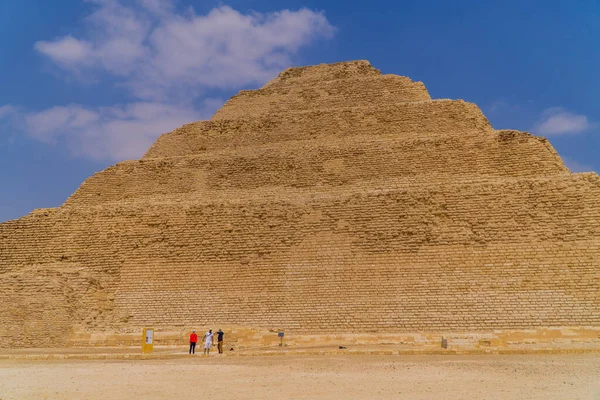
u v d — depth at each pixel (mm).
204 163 62500
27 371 29750
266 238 51562
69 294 47500
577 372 26688
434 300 44469
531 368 28094
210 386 23859
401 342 40781
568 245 45750
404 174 56469
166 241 53438
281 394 21875
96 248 54312
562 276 44094
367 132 64438
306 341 42219
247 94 76938
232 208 54469
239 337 43062
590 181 48375
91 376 27266
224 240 52250
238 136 68062
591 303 42250
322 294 46906
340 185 57281
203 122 70562
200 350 40594
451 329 42562
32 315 45844
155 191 61469
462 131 61062
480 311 43156
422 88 71438
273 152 61656
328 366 29797
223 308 47656
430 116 63469
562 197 48156
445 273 46125
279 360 33031
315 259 49312
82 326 45625
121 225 55281
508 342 39000
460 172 55406
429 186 52562
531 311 42500
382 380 24891
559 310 42219
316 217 51938
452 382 24172
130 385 24328
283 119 68312
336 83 74625
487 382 24094
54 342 44375
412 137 60406
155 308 48562
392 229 49594
